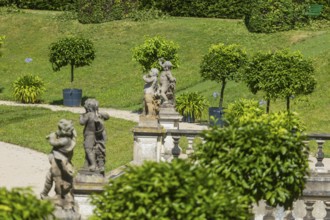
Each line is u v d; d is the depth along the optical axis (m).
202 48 58.41
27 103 50.75
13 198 15.18
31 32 64.81
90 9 66.06
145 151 29.84
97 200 17.22
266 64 39.81
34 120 42.78
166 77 37.00
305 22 60.38
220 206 16.16
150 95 29.94
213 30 61.28
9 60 60.28
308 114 43.78
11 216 14.91
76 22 65.81
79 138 38.00
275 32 59.75
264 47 57.09
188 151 29.25
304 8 60.56
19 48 62.44
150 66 47.56
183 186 16.19
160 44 47.41
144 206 16.17
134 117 45.91
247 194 19.38
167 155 30.02
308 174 20.38
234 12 65.06
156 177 16.19
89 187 22.97
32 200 15.32
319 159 27.17
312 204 23.67
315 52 52.94
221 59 43.94
